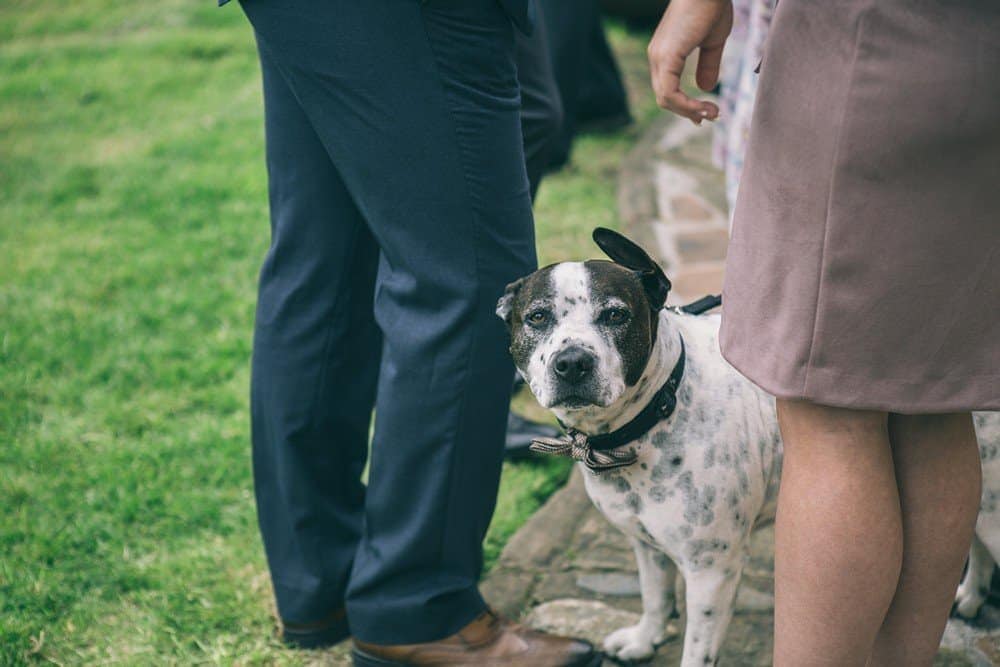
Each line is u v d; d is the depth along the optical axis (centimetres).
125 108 688
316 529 253
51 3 923
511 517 301
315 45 204
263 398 248
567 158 555
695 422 211
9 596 277
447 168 210
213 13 858
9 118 683
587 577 275
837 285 155
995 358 155
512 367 230
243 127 634
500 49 209
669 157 568
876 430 165
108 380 386
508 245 221
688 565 214
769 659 241
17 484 324
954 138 146
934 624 180
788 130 156
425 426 225
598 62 599
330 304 241
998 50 142
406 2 198
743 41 340
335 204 234
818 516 164
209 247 484
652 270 209
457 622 242
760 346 164
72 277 464
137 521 308
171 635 262
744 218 167
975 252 151
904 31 144
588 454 210
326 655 258
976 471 175
